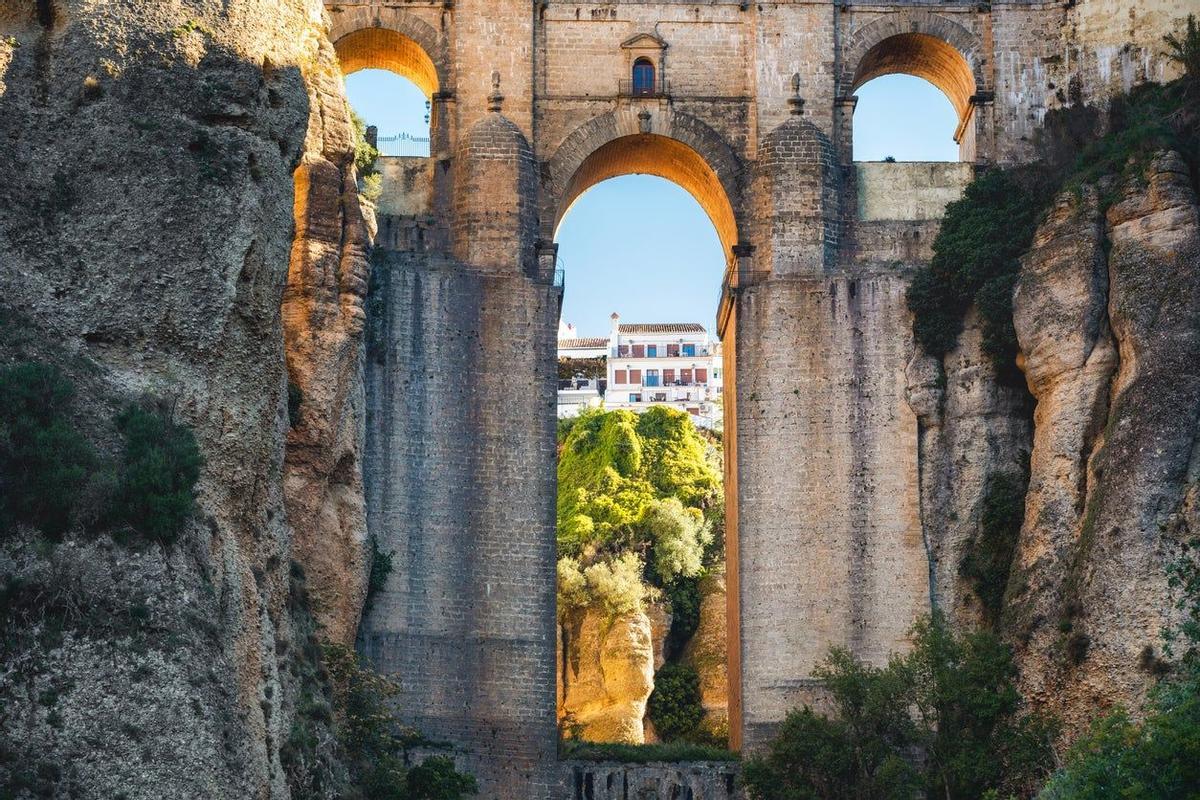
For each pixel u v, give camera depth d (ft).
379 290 254.27
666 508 369.30
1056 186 258.37
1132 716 221.46
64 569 156.04
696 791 245.86
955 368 257.34
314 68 240.94
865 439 256.11
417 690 244.83
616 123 268.21
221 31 181.68
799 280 261.03
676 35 271.69
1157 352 235.81
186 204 174.50
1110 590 228.84
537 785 244.22
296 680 187.42
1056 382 246.06
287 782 174.81
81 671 153.48
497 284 258.16
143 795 152.15
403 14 269.85
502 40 269.03
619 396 535.19
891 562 252.42
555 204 265.13
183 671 157.28
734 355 263.70
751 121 269.44
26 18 178.40
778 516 254.68
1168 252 240.73
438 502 250.37
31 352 165.99
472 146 263.29
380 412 250.98
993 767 224.53
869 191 268.21
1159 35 268.41
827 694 248.93
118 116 175.52
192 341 172.55
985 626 248.93
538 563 250.57
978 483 253.44
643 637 345.72
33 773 148.97
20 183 172.55
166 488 162.81
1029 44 272.31
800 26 272.31
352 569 234.79
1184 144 247.70
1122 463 232.73
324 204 237.04
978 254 254.88
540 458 253.65
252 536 179.22
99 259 171.94
